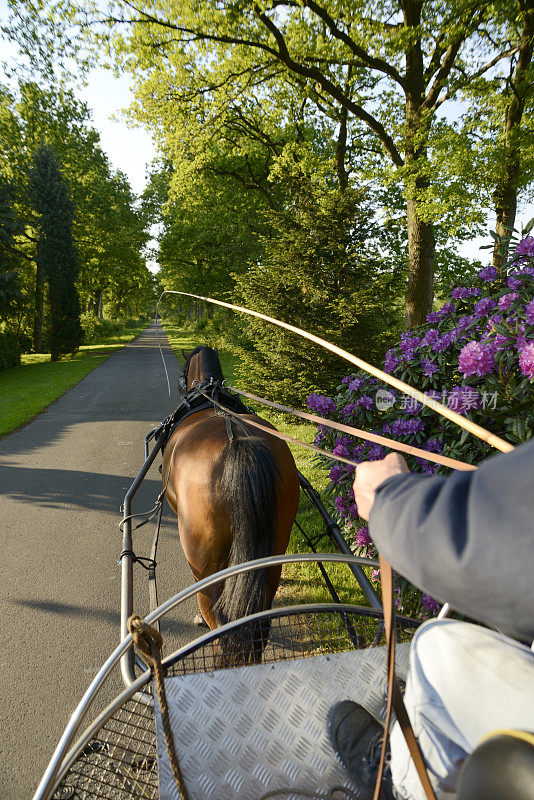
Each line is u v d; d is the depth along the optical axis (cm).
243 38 1297
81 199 3509
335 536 329
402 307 1239
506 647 122
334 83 1479
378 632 198
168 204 2967
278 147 2139
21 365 2902
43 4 1298
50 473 843
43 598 452
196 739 154
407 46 1055
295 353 963
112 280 5178
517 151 1082
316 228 966
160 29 1303
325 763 157
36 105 2598
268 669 165
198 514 273
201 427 321
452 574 75
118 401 1599
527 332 279
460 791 93
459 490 81
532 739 88
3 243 2792
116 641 391
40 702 328
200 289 3105
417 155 1172
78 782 179
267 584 258
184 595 176
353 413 373
